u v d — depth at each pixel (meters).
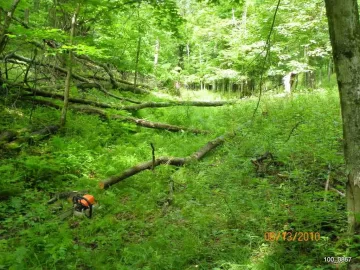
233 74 19.70
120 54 15.41
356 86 3.61
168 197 6.00
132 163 7.64
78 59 14.80
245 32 18.78
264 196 5.62
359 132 3.66
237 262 4.00
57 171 6.90
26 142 7.92
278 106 11.38
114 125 9.95
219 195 5.89
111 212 5.60
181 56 30.88
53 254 4.07
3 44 9.11
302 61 17.95
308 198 4.68
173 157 7.80
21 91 10.55
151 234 4.88
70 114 10.04
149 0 8.35
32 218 5.20
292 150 6.84
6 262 3.97
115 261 4.19
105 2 8.54
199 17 23.36
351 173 3.75
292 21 15.10
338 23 3.58
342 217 4.34
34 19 11.71
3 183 6.00
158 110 12.62
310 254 4.02
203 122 11.49
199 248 4.30
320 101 11.17
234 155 7.54
